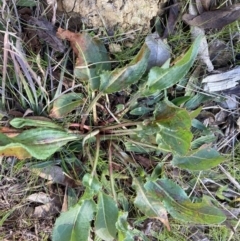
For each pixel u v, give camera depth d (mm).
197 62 387
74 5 350
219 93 399
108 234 353
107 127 370
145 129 348
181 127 322
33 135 337
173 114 329
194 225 415
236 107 407
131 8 355
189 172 403
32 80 357
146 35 373
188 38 385
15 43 357
